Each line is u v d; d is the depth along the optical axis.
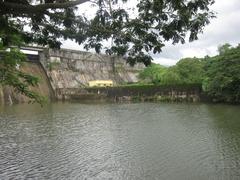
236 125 44.88
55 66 114.62
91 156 30.42
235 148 31.98
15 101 90.69
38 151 32.53
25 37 11.13
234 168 25.98
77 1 8.62
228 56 79.88
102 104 91.50
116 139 38.09
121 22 10.11
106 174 25.25
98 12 10.02
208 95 87.56
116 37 10.45
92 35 10.48
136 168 26.62
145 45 10.47
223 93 81.50
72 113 66.81
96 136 40.22
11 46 17.69
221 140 35.69
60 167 27.08
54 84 110.69
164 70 118.06
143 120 53.88
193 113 61.12
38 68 110.06
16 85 17.59
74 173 25.55
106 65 137.50
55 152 32.06
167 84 96.94
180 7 9.36
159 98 96.88
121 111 69.75
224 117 53.50
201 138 37.12
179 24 9.72
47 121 54.06
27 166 27.39
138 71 148.62
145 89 99.56
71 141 37.28
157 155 30.41
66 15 10.08
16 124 50.22
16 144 35.72
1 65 17.59
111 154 31.08
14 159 29.55
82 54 128.12
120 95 103.25
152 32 10.23
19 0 8.65
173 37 10.10
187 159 28.78
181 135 39.28
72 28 10.69
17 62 18.48
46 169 26.53
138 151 32.06
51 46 11.30
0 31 9.74
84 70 127.00
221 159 28.47
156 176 24.58
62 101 105.69
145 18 10.00
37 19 9.95
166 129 43.94
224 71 79.56
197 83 91.31
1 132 43.03
